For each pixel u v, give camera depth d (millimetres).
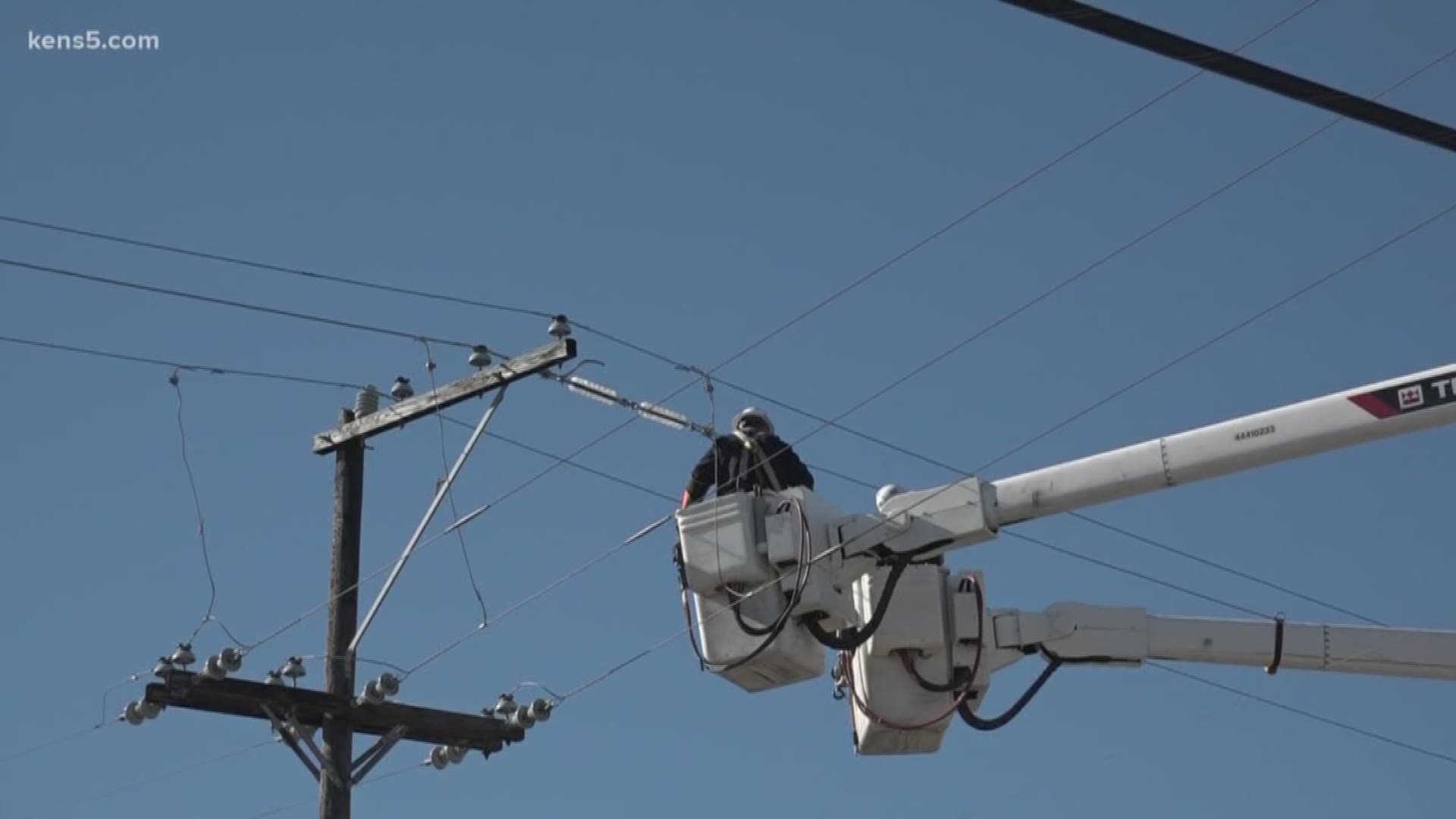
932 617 15398
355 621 19000
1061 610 15867
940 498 14836
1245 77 9859
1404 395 13406
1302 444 13711
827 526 15156
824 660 15578
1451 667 16031
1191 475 14062
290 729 18078
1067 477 14461
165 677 17656
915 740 15633
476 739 18875
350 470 19531
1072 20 9609
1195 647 15961
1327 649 16031
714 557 15125
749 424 15688
